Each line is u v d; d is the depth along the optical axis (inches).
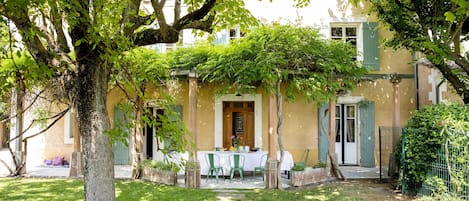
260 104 459.5
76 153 393.1
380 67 465.1
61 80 148.4
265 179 335.9
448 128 264.2
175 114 154.3
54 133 482.6
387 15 326.3
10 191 313.0
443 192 270.1
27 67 121.6
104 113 142.9
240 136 465.4
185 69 361.1
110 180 141.6
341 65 347.6
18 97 389.1
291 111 464.1
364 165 458.6
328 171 379.9
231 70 334.6
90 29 122.9
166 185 347.3
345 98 462.9
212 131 460.4
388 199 291.7
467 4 108.7
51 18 139.9
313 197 296.7
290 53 341.1
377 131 461.4
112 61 133.6
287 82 449.4
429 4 300.5
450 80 325.7
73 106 156.0
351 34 476.4
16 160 400.5
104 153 140.3
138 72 175.8
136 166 386.9
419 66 459.2
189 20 164.6
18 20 122.8
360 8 466.3
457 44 301.4
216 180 369.4
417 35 314.8
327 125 461.7
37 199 282.0
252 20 195.8
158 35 159.8
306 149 461.1
